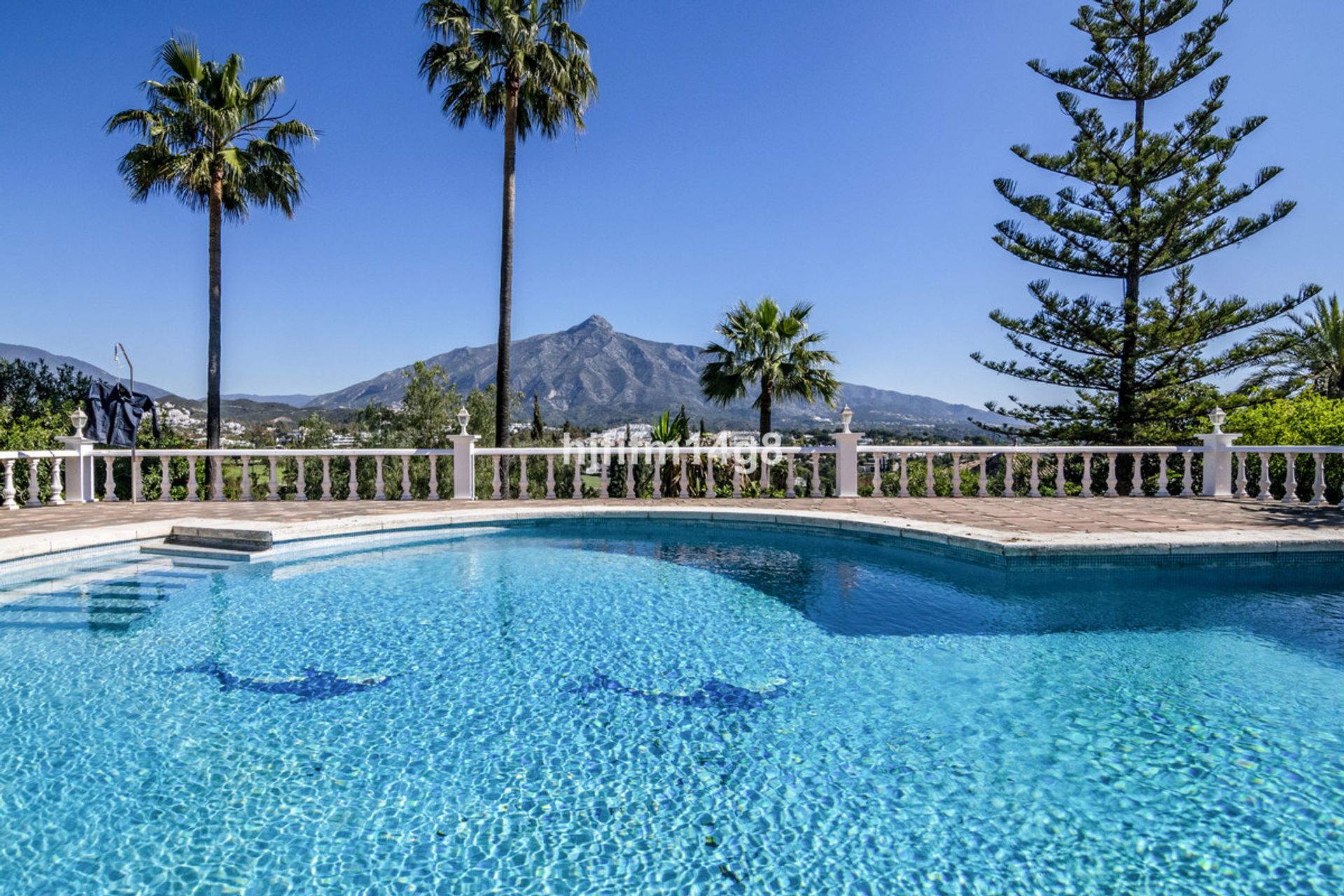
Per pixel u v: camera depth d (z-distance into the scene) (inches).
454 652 185.6
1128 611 219.6
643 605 231.5
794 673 170.2
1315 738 134.5
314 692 159.0
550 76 575.8
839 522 336.2
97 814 108.7
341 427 954.7
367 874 94.3
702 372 809.5
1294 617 213.0
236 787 116.9
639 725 141.7
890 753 129.2
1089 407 786.2
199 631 203.2
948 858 98.0
